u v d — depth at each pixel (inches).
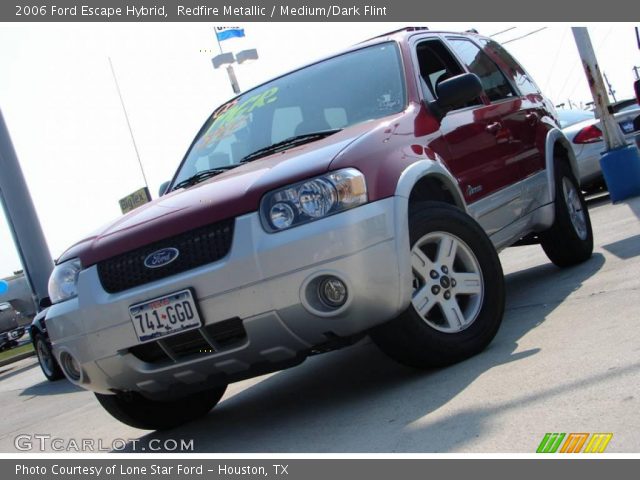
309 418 140.8
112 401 159.3
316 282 126.9
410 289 133.3
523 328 158.6
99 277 142.6
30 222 572.4
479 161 172.6
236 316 129.6
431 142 156.6
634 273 181.3
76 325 143.9
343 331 130.2
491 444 101.4
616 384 108.3
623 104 416.5
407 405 127.3
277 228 128.5
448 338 142.0
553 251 219.8
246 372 137.9
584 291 179.2
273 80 194.7
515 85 216.2
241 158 175.6
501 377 126.5
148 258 137.3
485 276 150.2
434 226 143.1
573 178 227.3
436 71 184.1
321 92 176.2
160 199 160.2
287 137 171.2
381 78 170.4
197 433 158.2
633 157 357.4
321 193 128.1
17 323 919.7
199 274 130.8
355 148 135.5
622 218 299.6
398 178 135.9
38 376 453.1
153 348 140.2
